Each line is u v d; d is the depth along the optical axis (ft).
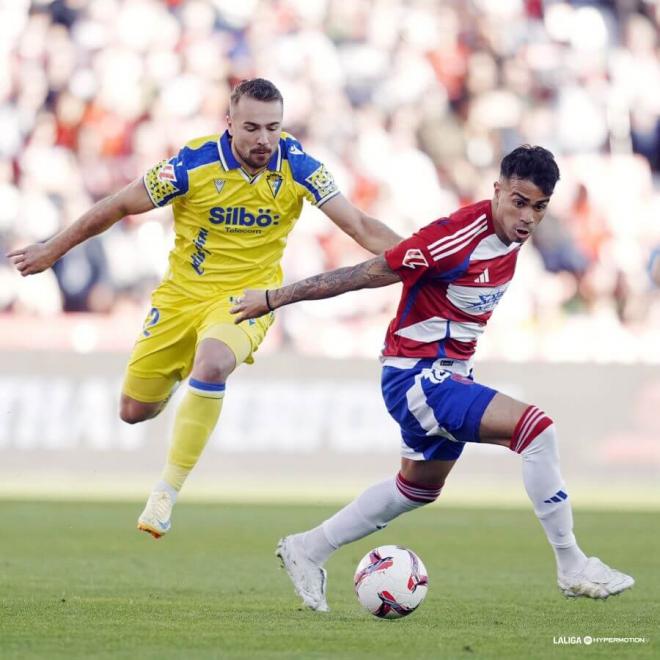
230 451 187.42
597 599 71.31
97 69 226.38
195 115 225.56
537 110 236.43
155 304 83.66
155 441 186.91
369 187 225.97
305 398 188.24
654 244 227.81
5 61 225.76
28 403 186.19
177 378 86.22
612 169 233.14
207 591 81.97
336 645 56.08
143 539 119.44
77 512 144.15
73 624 62.54
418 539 123.54
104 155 221.05
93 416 186.19
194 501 160.04
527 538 124.67
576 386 191.01
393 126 231.09
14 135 220.23
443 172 229.66
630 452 191.42
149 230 211.61
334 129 228.63
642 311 222.28
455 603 76.95
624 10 244.22
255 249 81.05
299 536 72.18
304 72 231.50
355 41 236.43
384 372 69.21
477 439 66.28
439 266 65.41
